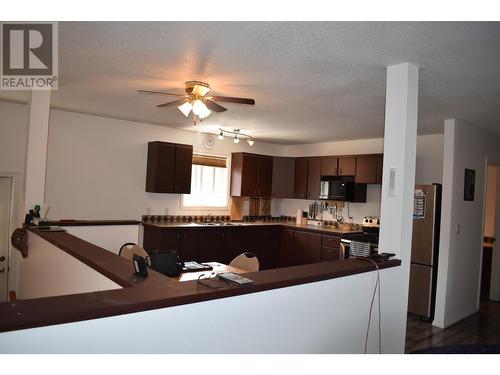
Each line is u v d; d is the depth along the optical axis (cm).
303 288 193
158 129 586
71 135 505
